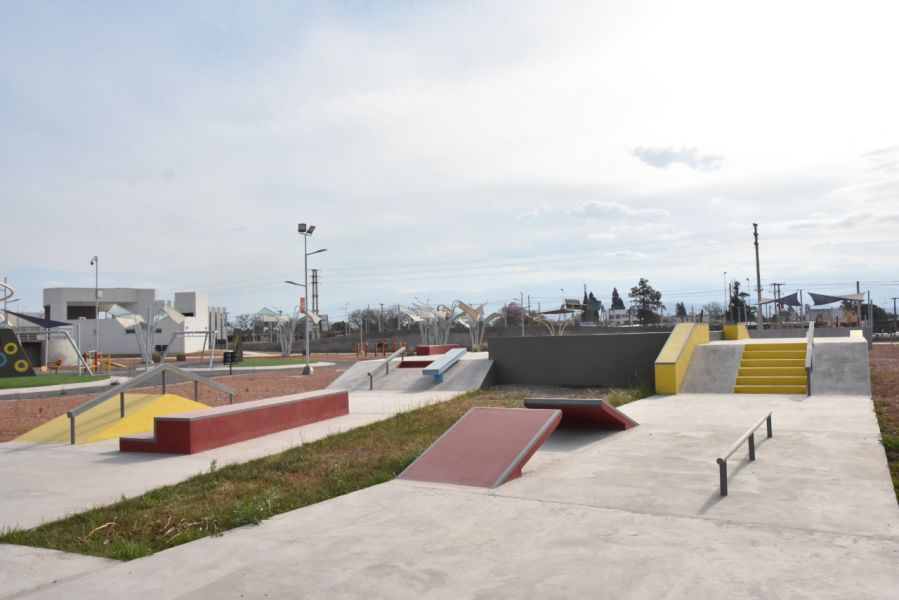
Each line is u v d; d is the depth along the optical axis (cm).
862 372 1427
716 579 432
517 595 417
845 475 709
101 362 4288
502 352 2008
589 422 1092
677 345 1611
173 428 1021
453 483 735
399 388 1917
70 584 463
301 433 1191
